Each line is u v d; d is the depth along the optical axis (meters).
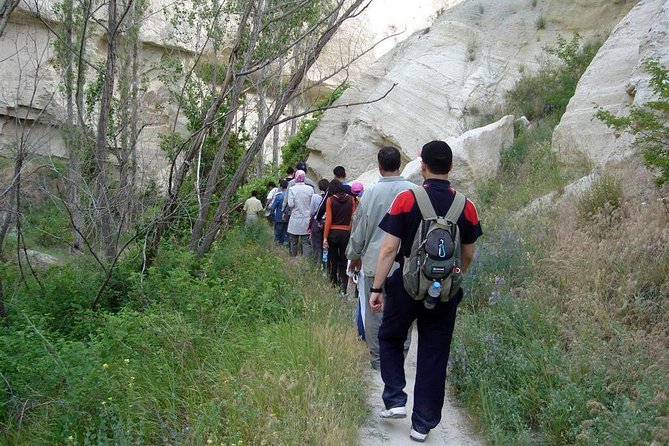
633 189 7.87
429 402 4.41
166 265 7.89
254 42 8.22
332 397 4.51
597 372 4.38
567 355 4.75
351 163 18.75
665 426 3.55
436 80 18.36
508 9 19.81
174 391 4.55
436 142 4.36
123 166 8.26
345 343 5.87
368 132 18.75
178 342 5.23
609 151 10.48
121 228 7.79
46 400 4.43
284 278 8.36
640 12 12.66
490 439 4.29
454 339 5.86
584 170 10.48
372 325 5.56
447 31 19.48
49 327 6.62
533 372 4.78
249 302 7.03
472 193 12.29
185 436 4.04
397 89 18.59
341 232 8.72
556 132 12.09
